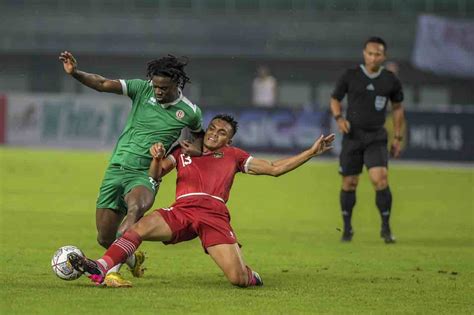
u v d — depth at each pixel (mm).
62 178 50281
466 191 49844
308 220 36906
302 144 68375
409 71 95938
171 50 97188
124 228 19688
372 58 30875
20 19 97875
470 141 66375
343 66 97062
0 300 18156
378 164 30828
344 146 31156
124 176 20766
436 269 24719
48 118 71875
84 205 39188
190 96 97938
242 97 98000
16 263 23625
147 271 22906
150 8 97312
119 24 97438
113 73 99438
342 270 24188
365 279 22562
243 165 20672
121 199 20953
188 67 98062
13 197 41281
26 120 71938
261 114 68938
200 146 20828
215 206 20062
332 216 38531
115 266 19766
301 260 26047
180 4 97062
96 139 71375
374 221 37219
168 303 18234
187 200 20078
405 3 94625
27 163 57781
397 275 23453
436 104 96375
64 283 20234
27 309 17312
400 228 35219
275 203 42750
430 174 58656
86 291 19219
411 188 50625
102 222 21062
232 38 96438
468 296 20266
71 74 20641
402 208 41938
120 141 21156
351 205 31047
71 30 97812
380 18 95000
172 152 20672
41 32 97812
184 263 24516
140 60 98812
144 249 27219
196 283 20938
